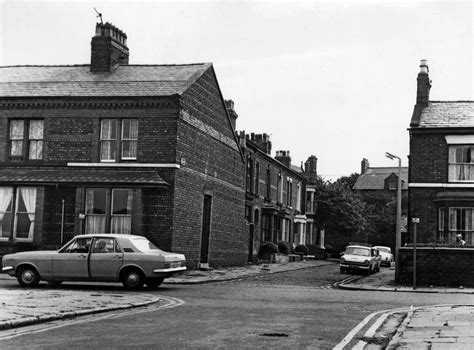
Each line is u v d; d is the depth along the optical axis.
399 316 13.35
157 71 29.70
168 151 26.20
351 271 33.94
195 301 15.76
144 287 19.88
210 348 8.80
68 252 19.09
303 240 55.38
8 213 27.00
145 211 26.00
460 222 29.42
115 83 28.09
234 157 34.94
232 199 34.44
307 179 58.12
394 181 73.44
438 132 30.05
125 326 10.88
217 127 31.86
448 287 23.36
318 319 12.35
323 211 59.34
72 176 26.41
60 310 12.32
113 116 26.86
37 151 27.77
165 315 12.56
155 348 8.74
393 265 49.19
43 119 27.73
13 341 9.22
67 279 18.98
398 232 30.30
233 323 11.48
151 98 26.34
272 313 13.25
